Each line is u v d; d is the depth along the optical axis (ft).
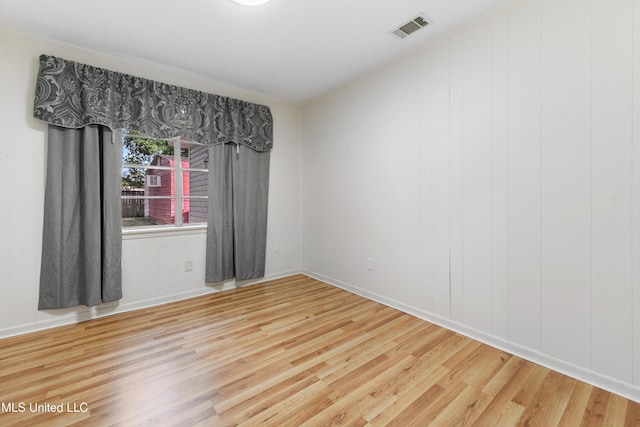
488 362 6.48
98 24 7.36
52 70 7.78
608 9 5.41
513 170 6.72
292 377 5.96
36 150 7.88
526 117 6.48
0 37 7.44
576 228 5.87
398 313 9.21
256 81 10.92
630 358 5.33
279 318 8.84
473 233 7.50
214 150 10.86
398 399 5.32
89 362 6.45
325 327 8.23
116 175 8.90
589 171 5.69
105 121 8.51
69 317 8.39
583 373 5.83
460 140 7.69
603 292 5.59
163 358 6.63
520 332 6.72
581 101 5.74
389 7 6.81
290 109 13.32
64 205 8.14
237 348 7.08
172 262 10.23
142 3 6.57
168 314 9.11
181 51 8.72
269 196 12.75
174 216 10.56
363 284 10.77
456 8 6.86
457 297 7.91
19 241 7.72
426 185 8.54
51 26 7.43
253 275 12.19
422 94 8.54
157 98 9.58
